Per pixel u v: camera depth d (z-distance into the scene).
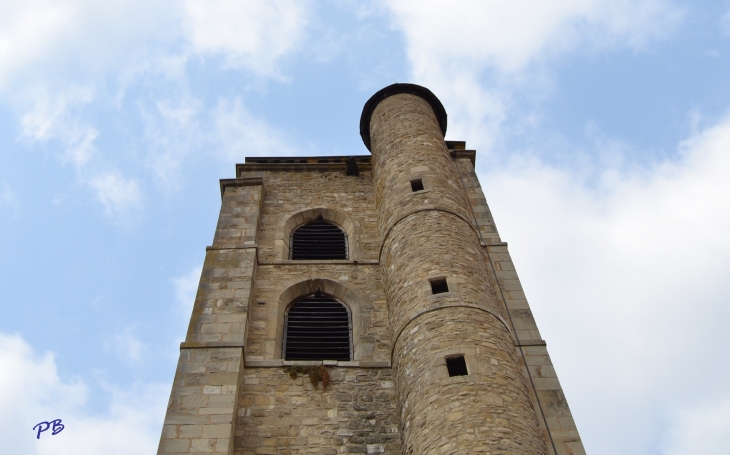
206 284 18.42
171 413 14.60
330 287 19.12
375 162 23.28
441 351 14.26
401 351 15.24
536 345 16.06
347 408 15.41
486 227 20.50
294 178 24.66
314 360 16.97
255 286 18.98
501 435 12.42
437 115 26.11
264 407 15.38
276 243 20.98
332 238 21.88
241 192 23.00
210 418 14.52
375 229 21.72
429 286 16.08
